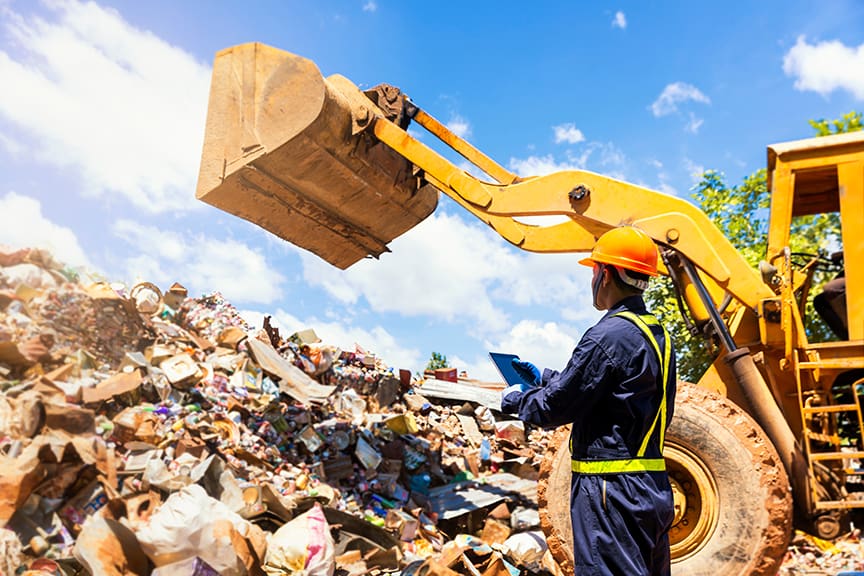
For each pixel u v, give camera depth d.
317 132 4.82
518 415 2.66
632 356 2.46
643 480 2.44
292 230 5.48
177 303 6.23
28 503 3.11
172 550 2.99
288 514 3.86
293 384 5.77
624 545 2.40
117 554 2.94
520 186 4.77
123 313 4.99
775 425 3.82
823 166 4.06
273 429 5.14
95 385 4.12
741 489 3.56
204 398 4.86
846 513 3.83
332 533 4.12
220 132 5.09
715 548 3.56
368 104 5.40
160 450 3.92
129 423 3.93
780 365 4.05
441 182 4.99
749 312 4.20
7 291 4.36
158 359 4.90
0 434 3.27
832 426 4.12
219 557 3.04
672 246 4.25
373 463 5.32
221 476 3.88
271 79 4.95
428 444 6.11
